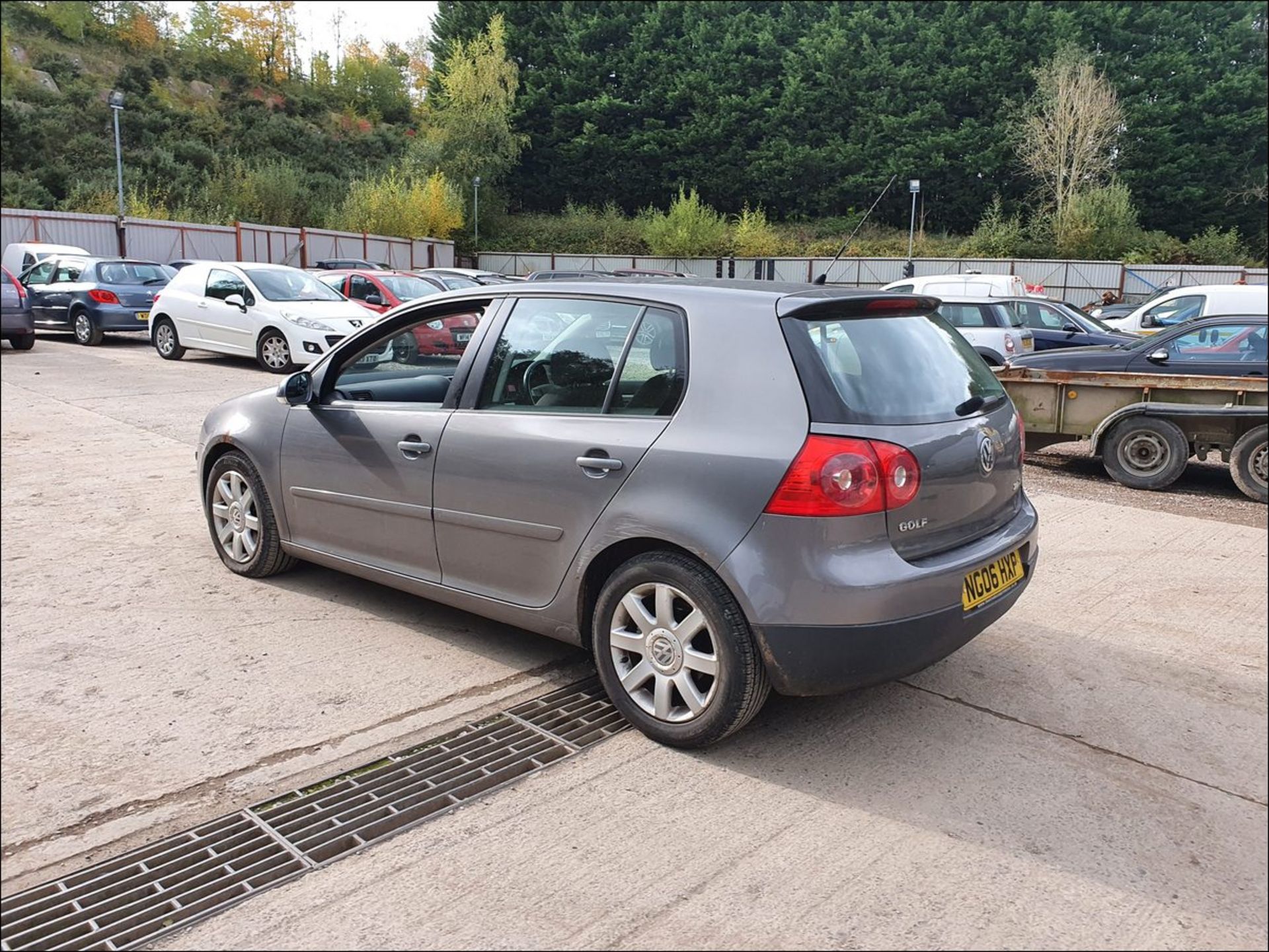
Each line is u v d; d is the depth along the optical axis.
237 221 37.12
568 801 3.02
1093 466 9.12
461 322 4.07
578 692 3.84
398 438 4.11
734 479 3.08
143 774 3.17
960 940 2.39
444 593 4.05
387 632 4.39
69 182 38.84
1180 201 48.25
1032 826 2.89
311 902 2.54
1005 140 49.19
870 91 52.69
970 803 3.02
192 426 9.45
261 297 14.16
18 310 15.68
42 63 58.09
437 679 3.91
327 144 60.22
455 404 3.97
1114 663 4.15
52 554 5.46
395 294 15.88
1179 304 15.23
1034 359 9.33
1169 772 3.22
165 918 2.49
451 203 44.91
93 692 3.73
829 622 2.97
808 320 3.23
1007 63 49.81
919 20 51.97
